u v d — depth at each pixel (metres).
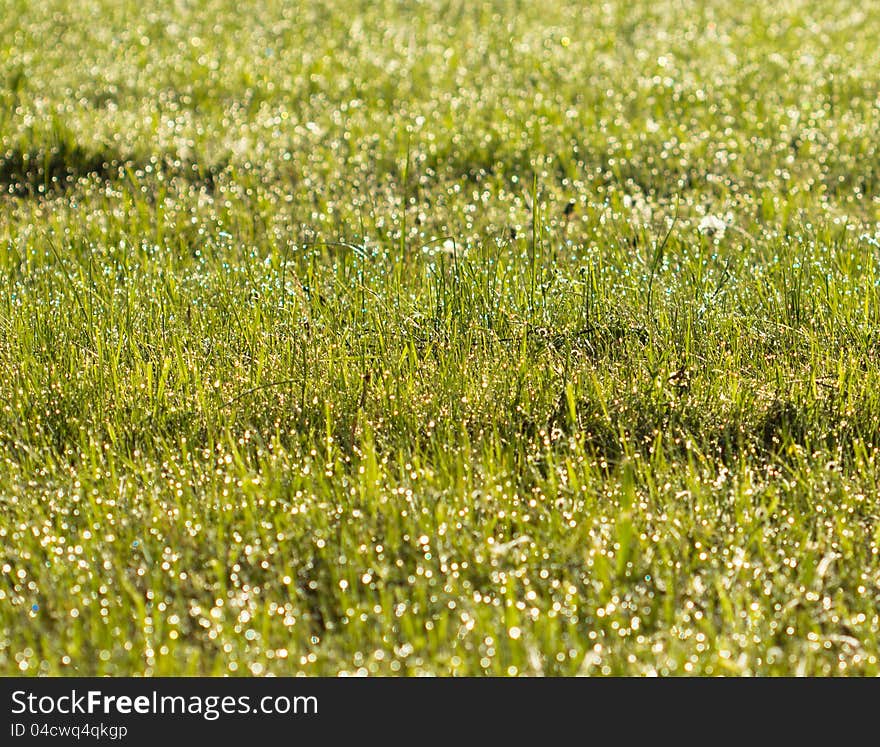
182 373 19.36
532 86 44.00
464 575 14.45
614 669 13.01
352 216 28.44
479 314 21.47
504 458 16.88
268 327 21.00
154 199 31.00
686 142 34.69
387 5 61.12
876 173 32.41
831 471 16.47
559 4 63.06
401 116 38.78
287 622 13.56
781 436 17.81
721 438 17.89
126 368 19.80
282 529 15.29
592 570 14.36
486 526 15.19
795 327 21.27
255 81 44.41
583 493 16.12
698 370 19.31
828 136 35.84
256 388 18.17
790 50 49.97
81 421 18.19
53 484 16.41
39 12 58.44
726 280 23.05
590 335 20.59
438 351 19.97
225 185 31.67
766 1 64.06
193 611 13.77
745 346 20.39
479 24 57.62
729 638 13.42
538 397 18.42
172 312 21.95
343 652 13.38
